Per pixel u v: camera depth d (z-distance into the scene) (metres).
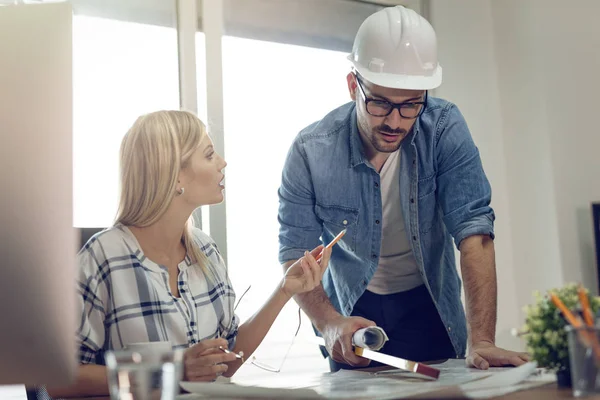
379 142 1.78
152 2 2.72
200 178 1.57
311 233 1.95
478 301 1.63
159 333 1.45
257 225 2.85
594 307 1.00
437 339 1.94
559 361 0.99
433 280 1.91
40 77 0.70
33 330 0.70
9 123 0.69
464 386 0.99
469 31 3.41
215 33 2.79
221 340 1.23
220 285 1.63
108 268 1.46
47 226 0.70
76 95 2.59
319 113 3.05
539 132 3.24
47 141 0.70
